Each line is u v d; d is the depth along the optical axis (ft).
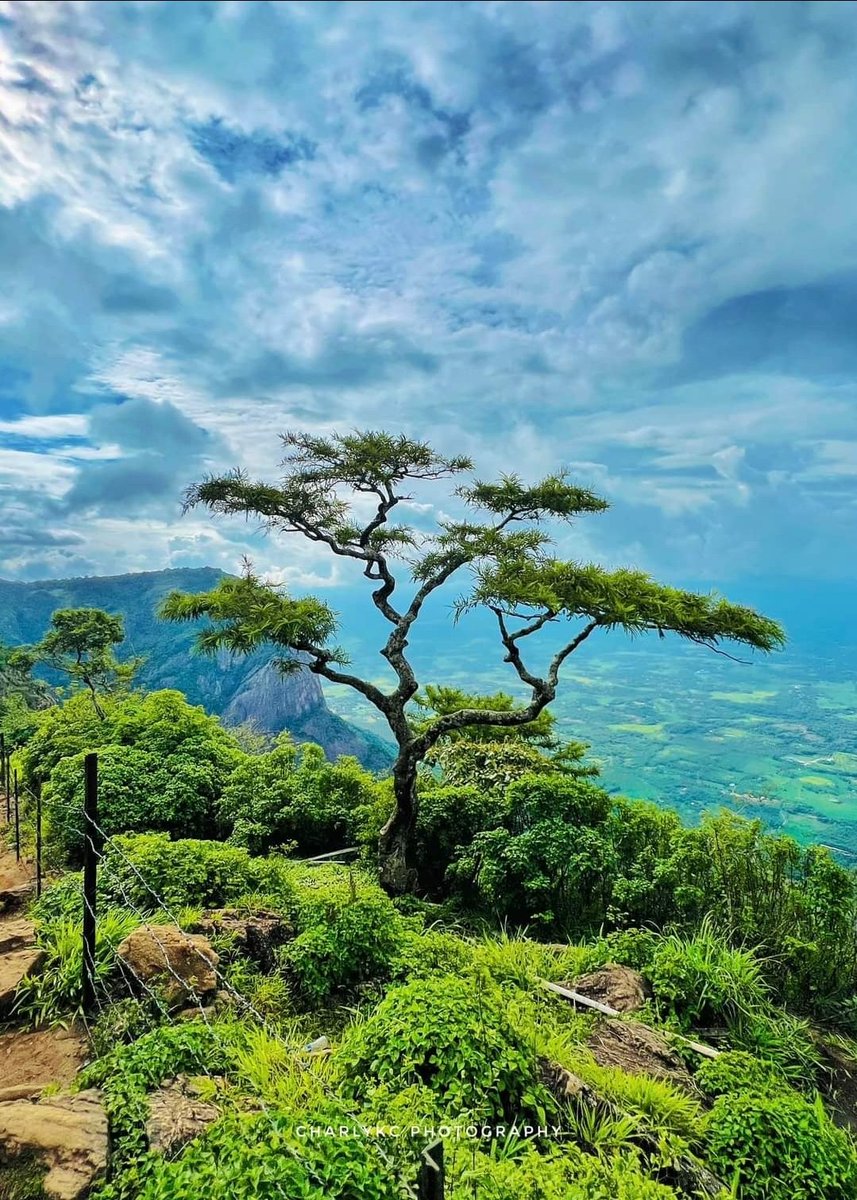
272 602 31.63
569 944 26.30
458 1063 13.64
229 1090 12.99
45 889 25.00
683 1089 16.89
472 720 33.30
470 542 36.14
